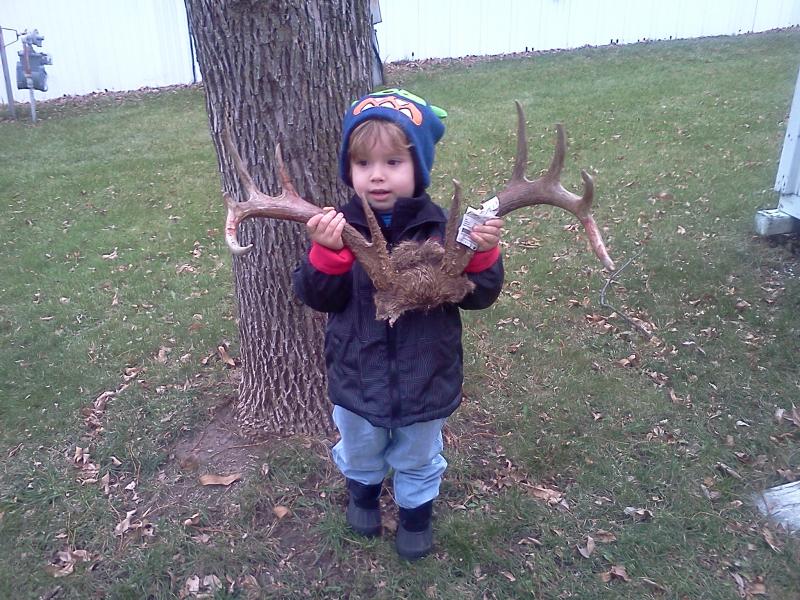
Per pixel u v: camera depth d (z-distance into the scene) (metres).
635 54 13.89
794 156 4.92
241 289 3.09
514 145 8.45
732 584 2.55
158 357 4.14
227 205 2.04
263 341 3.11
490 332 4.27
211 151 9.20
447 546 2.71
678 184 6.52
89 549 2.76
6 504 2.99
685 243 5.20
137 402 3.63
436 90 12.06
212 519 2.86
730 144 7.59
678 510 2.88
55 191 7.84
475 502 2.93
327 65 2.65
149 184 7.92
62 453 3.32
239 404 3.38
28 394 3.81
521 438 3.29
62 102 13.68
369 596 2.54
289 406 3.21
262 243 2.90
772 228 5.07
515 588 2.55
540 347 4.08
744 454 3.18
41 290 5.23
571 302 4.57
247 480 3.00
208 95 2.74
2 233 6.55
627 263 4.75
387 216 2.20
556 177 2.02
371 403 2.23
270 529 2.80
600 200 6.35
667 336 4.11
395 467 2.46
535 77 12.57
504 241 5.61
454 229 1.99
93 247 6.10
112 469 3.17
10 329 4.62
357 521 2.72
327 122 2.72
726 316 4.27
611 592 2.53
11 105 12.13
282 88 2.62
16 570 2.67
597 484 3.02
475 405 3.56
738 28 15.62
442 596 2.52
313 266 2.09
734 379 3.70
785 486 2.98
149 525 2.84
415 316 2.18
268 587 2.57
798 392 3.58
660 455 3.18
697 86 10.59
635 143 8.06
